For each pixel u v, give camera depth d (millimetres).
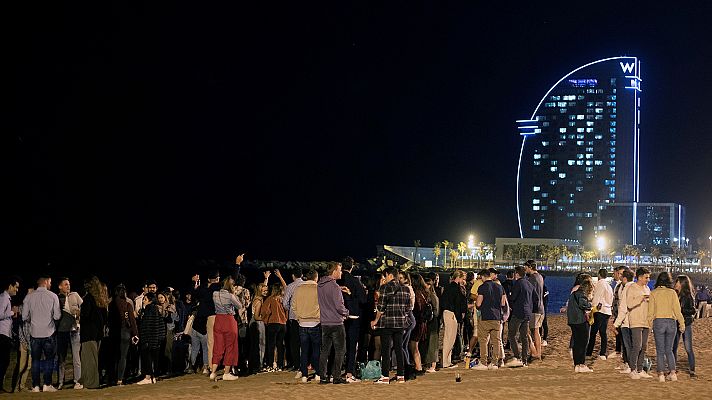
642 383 13578
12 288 13500
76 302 13992
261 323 15977
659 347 13805
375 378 14234
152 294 14648
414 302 14578
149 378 14289
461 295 16219
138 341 14258
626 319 14609
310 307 13969
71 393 13031
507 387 13055
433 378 14453
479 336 16047
